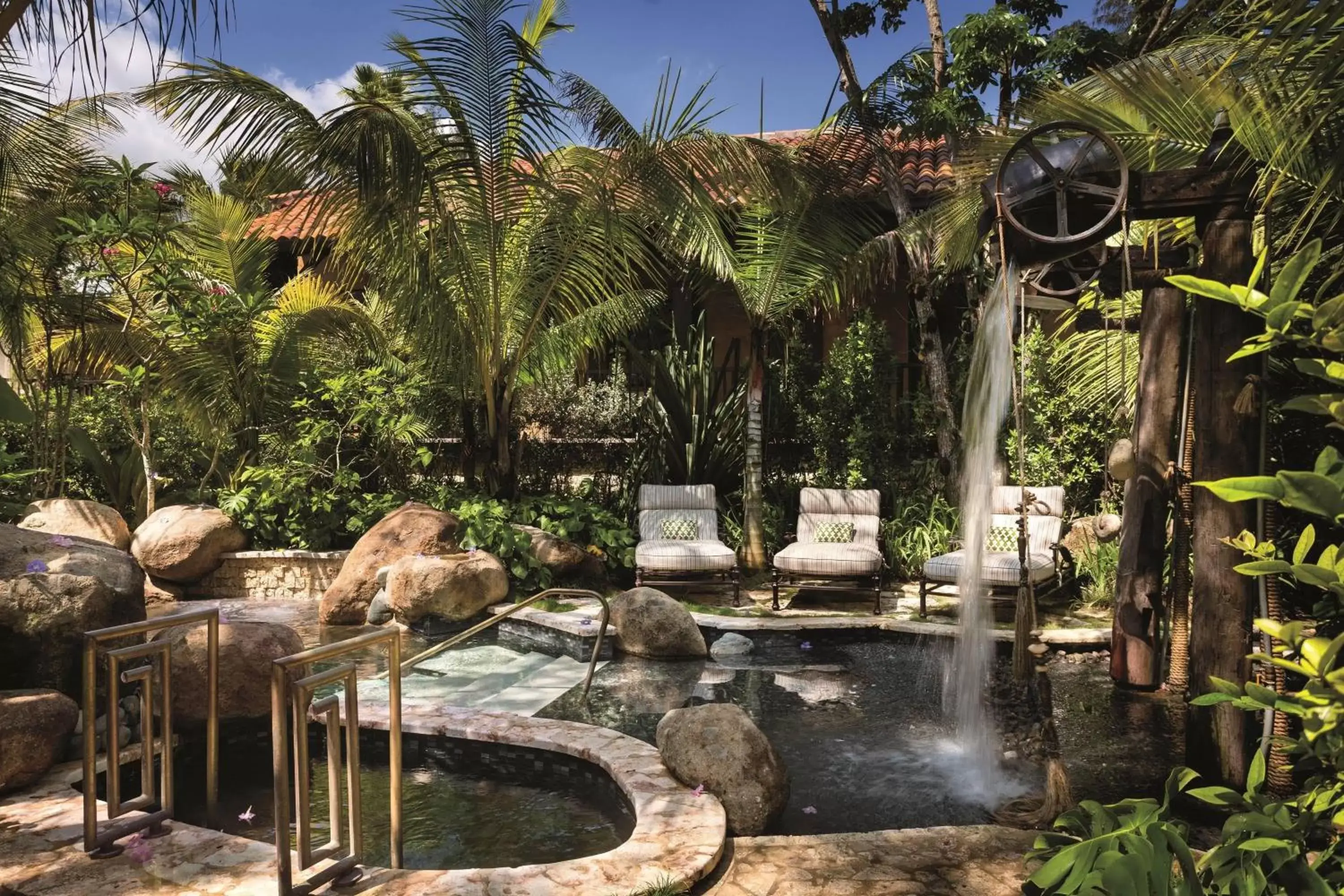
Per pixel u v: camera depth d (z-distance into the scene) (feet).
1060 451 31.89
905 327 44.57
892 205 36.47
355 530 33.22
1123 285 15.58
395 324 32.42
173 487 36.65
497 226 30.66
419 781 15.01
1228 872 5.64
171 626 12.24
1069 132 14.33
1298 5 8.11
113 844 11.55
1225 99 15.96
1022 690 18.83
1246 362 13.47
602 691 20.53
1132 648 19.36
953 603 28.78
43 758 13.75
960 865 11.17
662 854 11.08
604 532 31.96
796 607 28.68
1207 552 13.65
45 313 30.86
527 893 10.19
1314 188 13.01
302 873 10.21
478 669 22.53
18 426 34.24
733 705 14.23
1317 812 5.37
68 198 30.17
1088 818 7.02
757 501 33.22
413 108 29.60
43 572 16.61
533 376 35.37
